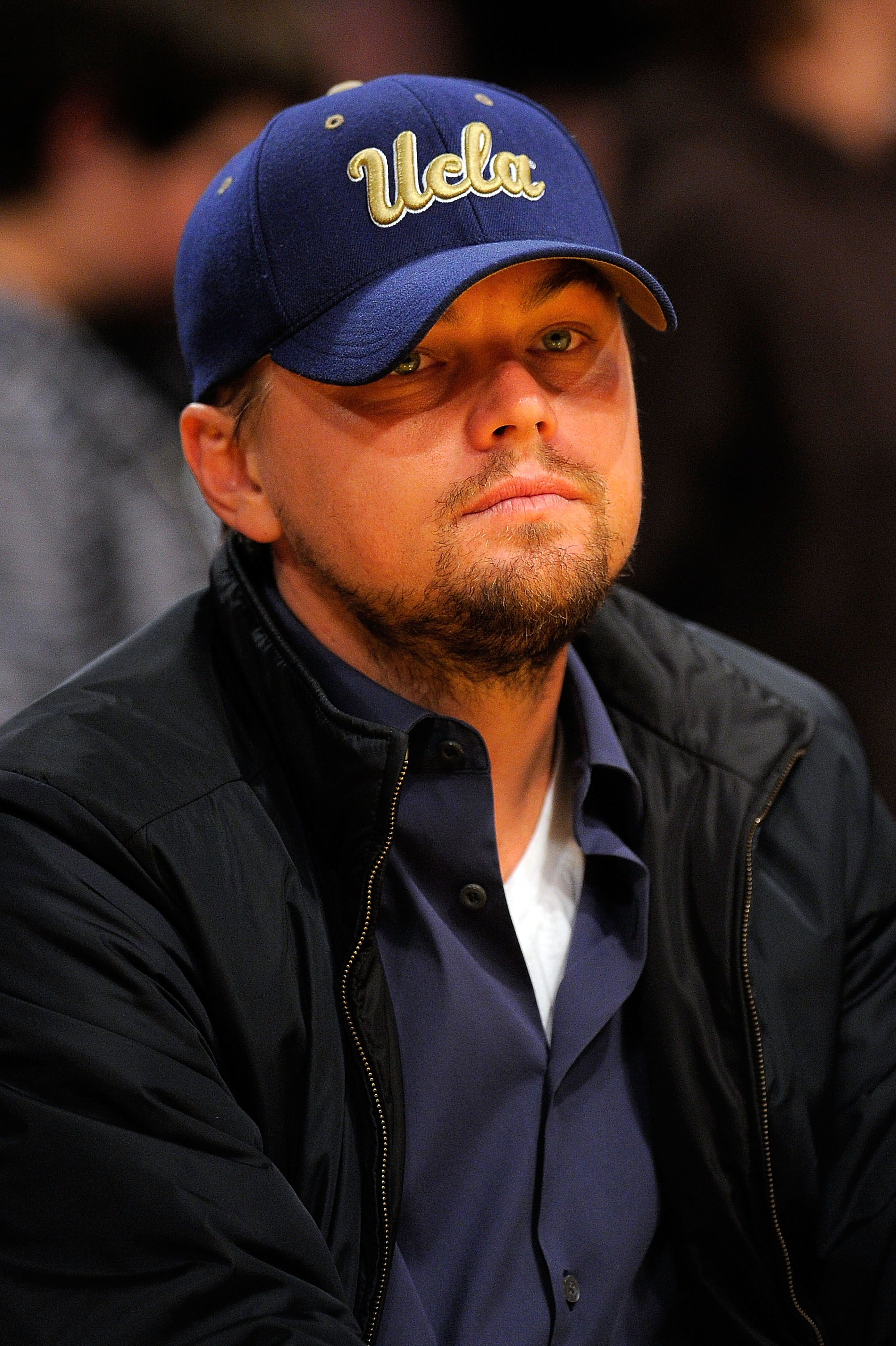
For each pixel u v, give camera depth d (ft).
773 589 19.76
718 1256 12.28
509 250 10.76
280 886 11.45
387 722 11.91
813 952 13.01
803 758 13.84
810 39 19.27
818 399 19.07
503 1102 11.79
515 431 10.98
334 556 11.41
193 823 11.34
